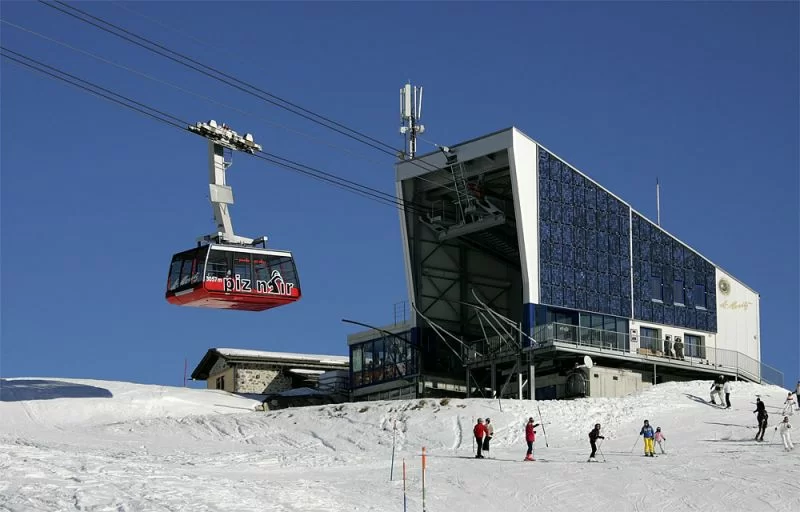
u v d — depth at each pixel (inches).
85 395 2903.5
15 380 3065.9
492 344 2938.0
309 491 1540.4
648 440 1942.7
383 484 1653.5
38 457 1593.3
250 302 2383.1
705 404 2482.8
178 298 2373.3
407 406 2466.8
